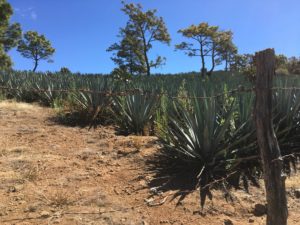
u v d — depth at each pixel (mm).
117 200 2736
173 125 3881
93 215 2512
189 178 3119
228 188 2951
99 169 3377
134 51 28500
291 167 3367
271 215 1987
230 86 6703
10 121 5758
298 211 2633
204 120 3309
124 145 4098
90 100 5766
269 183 1979
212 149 3221
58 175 3211
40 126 5441
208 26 28828
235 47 29828
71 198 2750
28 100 8523
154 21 28547
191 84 7277
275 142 1979
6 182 3033
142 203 2699
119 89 6770
